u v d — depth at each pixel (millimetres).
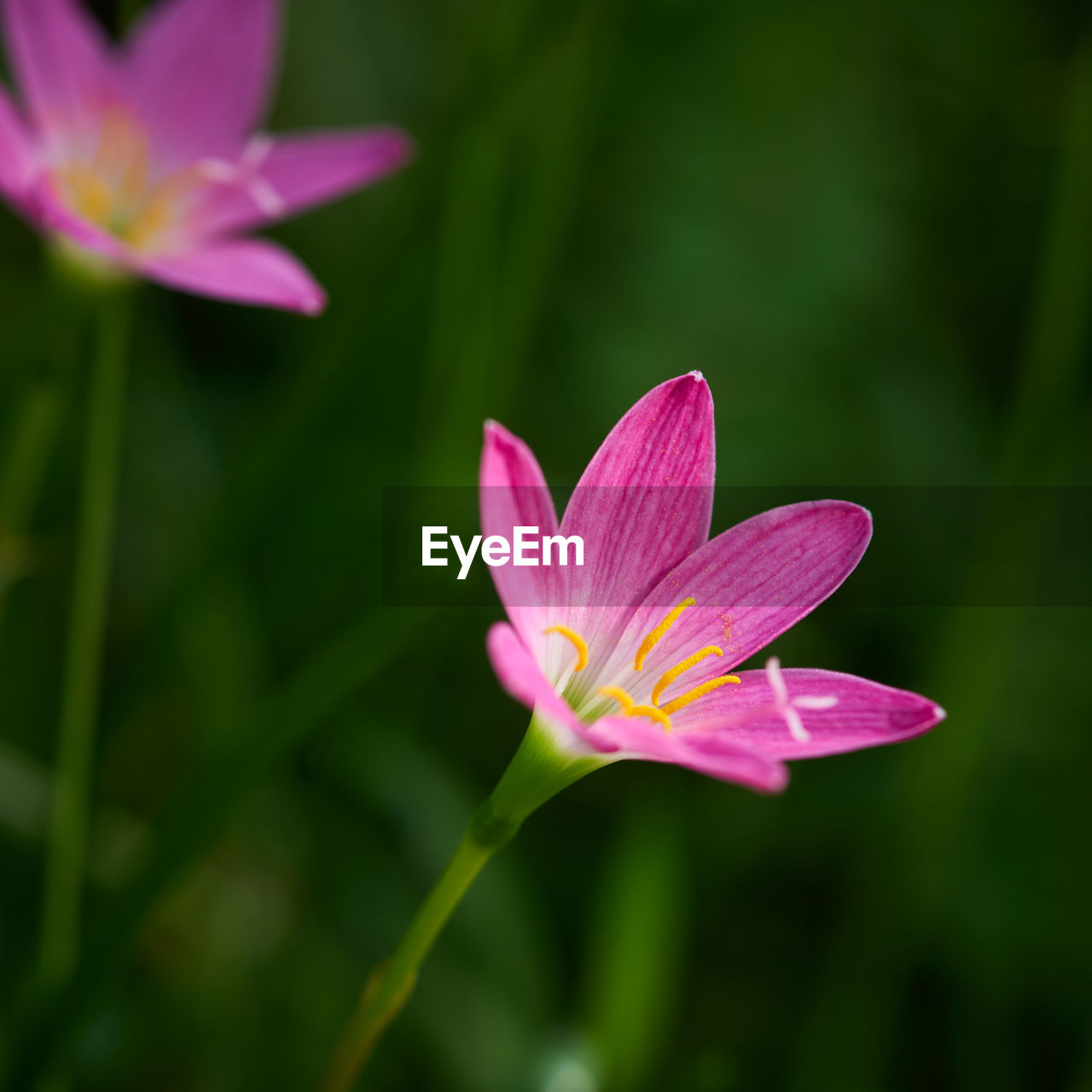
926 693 474
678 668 365
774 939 498
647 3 492
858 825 507
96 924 393
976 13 655
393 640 402
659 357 590
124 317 437
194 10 480
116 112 475
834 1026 468
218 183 469
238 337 592
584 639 367
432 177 452
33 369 436
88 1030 405
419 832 471
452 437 464
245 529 448
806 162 641
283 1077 454
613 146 589
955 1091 477
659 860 445
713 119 627
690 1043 478
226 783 395
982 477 602
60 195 458
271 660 512
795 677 362
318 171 468
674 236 608
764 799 499
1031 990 485
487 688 532
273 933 469
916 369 627
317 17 612
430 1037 447
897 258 643
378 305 451
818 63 644
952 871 487
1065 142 475
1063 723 525
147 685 467
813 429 590
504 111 455
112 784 496
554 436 579
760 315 607
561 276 595
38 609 493
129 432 520
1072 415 465
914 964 472
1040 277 481
